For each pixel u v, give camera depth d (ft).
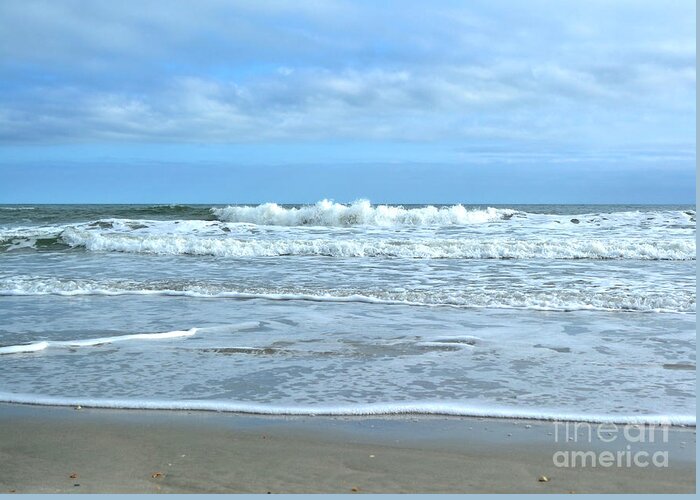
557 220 69.21
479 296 32.30
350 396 17.07
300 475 12.15
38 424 15.12
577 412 15.74
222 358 21.22
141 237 54.90
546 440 14.01
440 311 29.55
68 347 22.75
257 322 27.04
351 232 62.28
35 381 18.58
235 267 43.83
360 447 13.64
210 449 13.53
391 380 18.57
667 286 35.06
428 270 41.93
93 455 13.20
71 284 36.37
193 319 27.73
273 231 62.95
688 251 47.67
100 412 15.99
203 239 53.11
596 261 46.47
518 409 15.97
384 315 28.58
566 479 11.98
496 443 13.84
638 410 15.87
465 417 15.55
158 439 14.12
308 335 24.54
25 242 55.62
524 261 46.50
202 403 16.49
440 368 19.85
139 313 29.22
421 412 15.84
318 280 38.01
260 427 14.90
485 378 18.72
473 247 49.24
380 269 42.55
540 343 23.16
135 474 12.19
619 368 19.81
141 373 19.40
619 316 28.22
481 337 24.12
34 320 27.66
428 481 11.89
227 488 11.52
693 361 20.63
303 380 18.62
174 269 42.96
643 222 66.13
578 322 26.91
